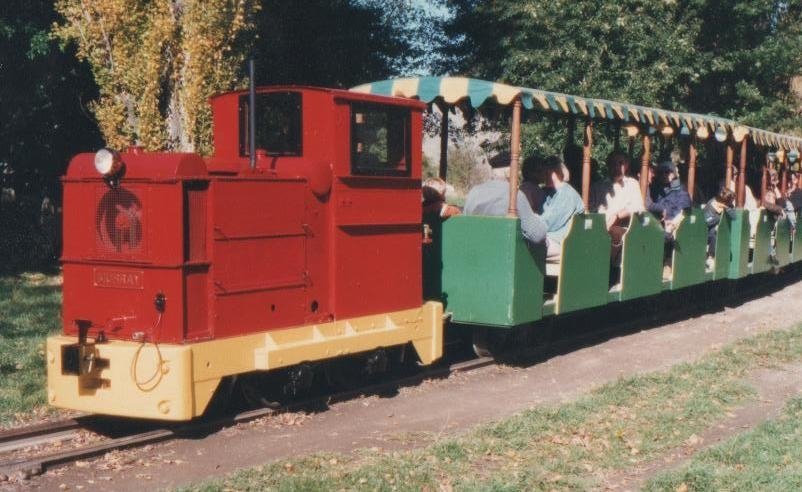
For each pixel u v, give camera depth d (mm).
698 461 6922
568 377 10312
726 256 15844
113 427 7863
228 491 6137
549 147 21812
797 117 31078
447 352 11445
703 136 14508
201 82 15273
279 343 8086
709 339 12984
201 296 7547
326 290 8648
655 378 9844
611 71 25750
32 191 22266
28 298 14859
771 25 30656
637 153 17031
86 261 7672
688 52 25875
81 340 7562
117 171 7473
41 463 6641
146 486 6402
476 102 10086
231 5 15406
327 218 8633
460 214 10422
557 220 11242
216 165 8281
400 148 9305
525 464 6906
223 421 7875
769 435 7656
